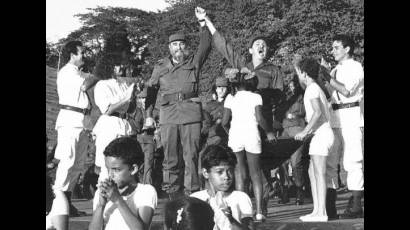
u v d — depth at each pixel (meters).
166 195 10.43
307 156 9.35
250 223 5.48
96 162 8.23
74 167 8.36
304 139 7.74
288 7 25.05
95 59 8.76
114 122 8.24
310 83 7.68
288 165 10.02
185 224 4.42
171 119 8.68
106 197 5.22
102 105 8.26
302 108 9.58
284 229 7.22
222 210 5.35
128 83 8.52
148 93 8.98
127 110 8.38
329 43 23.64
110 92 8.30
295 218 7.99
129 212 5.22
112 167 5.36
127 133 8.29
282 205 9.56
